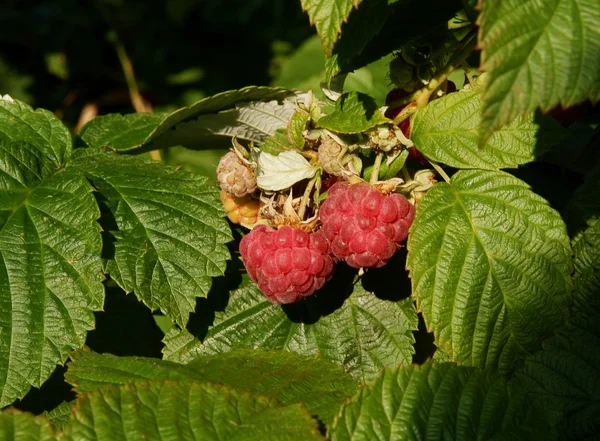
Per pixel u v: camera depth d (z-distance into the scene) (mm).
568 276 249
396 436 223
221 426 218
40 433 211
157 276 265
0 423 211
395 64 258
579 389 242
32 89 631
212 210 275
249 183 266
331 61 255
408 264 248
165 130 299
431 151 250
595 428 239
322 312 275
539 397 243
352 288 276
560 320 248
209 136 303
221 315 277
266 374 253
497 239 249
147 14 619
